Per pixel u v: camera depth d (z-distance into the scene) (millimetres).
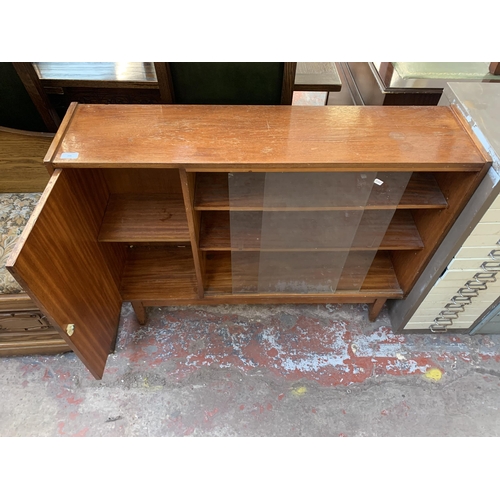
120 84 1298
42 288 943
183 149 1054
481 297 1451
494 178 1036
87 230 1223
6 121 1383
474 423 1441
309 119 1169
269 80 1287
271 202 1198
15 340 1482
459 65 1538
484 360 1600
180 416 1436
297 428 1419
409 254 1482
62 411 1438
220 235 1356
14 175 1434
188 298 1519
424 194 1251
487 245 1228
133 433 1397
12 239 1340
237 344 1618
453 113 1196
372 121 1169
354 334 1660
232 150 1056
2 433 1388
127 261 1605
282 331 1661
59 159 1020
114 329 1472
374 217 1427
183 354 1584
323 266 1568
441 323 1573
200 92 1327
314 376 1540
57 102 1379
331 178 1282
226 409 1454
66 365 1543
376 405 1476
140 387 1496
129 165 1022
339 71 2168
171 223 1356
